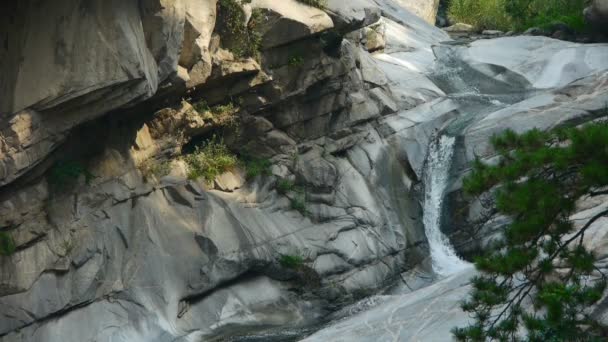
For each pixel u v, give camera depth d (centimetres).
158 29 2255
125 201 2366
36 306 2134
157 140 2495
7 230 2125
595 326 1595
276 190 2709
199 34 2398
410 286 2750
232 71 2545
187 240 2412
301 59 2708
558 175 1552
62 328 2161
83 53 2111
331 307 2570
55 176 2230
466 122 3175
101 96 2153
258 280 2512
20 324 2106
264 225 2570
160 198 2448
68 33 2106
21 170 2084
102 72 2120
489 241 2752
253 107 2688
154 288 2305
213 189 2588
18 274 2125
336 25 2773
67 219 2234
